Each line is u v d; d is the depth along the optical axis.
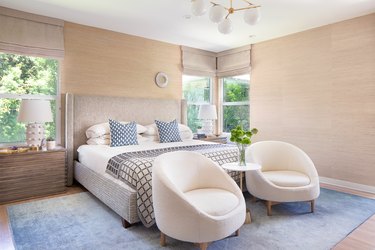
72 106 3.87
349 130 3.82
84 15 3.69
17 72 3.65
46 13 3.62
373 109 3.58
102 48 4.28
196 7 2.41
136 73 4.68
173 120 4.88
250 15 2.54
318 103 4.16
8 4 3.32
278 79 4.70
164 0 3.20
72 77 4.01
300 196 2.73
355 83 3.75
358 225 2.52
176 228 1.92
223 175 2.46
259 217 2.71
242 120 5.53
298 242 2.19
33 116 3.26
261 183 2.79
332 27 3.96
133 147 3.55
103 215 2.73
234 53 5.45
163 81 5.00
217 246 2.11
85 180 3.38
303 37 4.32
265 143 3.34
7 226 2.46
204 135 5.23
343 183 3.89
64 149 3.54
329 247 2.11
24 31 3.55
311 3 3.26
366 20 3.63
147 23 4.00
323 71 4.09
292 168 3.20
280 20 3.84
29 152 3.27
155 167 2.13
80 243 2.15
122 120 4.41
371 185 3.61
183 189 2.36
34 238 2.22
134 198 2.34
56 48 3.81
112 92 4.40
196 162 2.52
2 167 3.09
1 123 3.55
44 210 2.86
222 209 2.02
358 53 3.71
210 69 5.76
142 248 2.08
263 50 4.94
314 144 4.21
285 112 4.60
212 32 4.43
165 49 5.05
